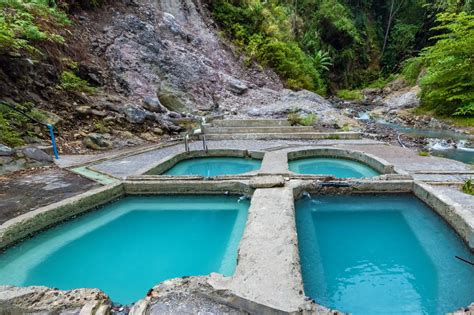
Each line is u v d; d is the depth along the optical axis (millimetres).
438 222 3574
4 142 5566
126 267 3051
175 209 4273
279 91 14531
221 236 3646
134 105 8758
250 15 16047
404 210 4016
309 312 1792
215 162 6539
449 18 11398
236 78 13820
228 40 15477
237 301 1950
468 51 10594
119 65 9961
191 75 11852
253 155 6512
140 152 6660
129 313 1880
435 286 2613
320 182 4254
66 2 9758
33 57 7141
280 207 3357
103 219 4043
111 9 11430
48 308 1936
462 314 1807
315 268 2896
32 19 7734
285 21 18438
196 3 15148
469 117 10859
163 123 8789
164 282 2172
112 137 7410
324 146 6965
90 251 3338
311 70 18562
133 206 4348
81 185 4391
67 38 8812
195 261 3170
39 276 2871
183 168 6082
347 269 2883
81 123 7340
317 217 3953
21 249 3156
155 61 11078
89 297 2027
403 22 25906
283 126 9625
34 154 5492
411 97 14414
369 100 19703
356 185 4207
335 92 23891
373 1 27578
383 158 5730
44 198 3881
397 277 2746
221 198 4430
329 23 23531
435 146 8055
